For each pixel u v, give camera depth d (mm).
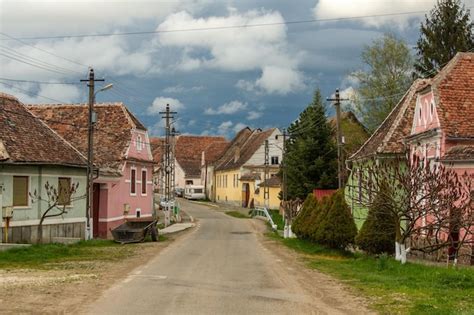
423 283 16438
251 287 15570
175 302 12938
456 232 22172
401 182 20938
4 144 28922
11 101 33688
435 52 53625
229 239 37406
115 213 44062
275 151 85375
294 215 45094
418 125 29500
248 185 85312
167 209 55062
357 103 57938
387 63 57188
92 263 21938
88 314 11484
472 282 16109
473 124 25297
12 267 20438
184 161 119812
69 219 34000
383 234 23453
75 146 46312
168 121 58938
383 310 12250
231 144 105438
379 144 32938
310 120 55594
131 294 13992
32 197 30297
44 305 12430
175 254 26094
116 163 45219
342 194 27609
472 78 26953
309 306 12680
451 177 22203
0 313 11531
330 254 27047
